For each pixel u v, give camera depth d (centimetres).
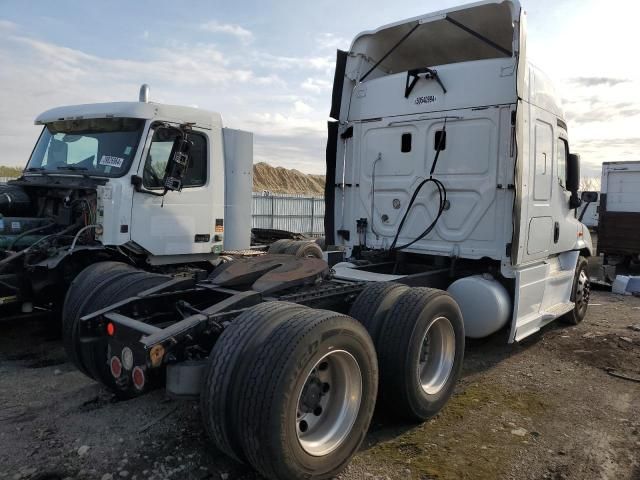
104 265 459
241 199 763
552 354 625
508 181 555
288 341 291
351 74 673
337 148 690
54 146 690
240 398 282
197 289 420
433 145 605
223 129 722
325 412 330
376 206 657
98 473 328
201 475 328
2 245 571
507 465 356
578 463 362
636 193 1331
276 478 285
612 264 1412
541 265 617
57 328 647
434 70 598
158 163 633
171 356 308
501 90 557
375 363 346
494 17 577
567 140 690
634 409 462
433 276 579
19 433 380
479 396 484
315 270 448
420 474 339
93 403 437
